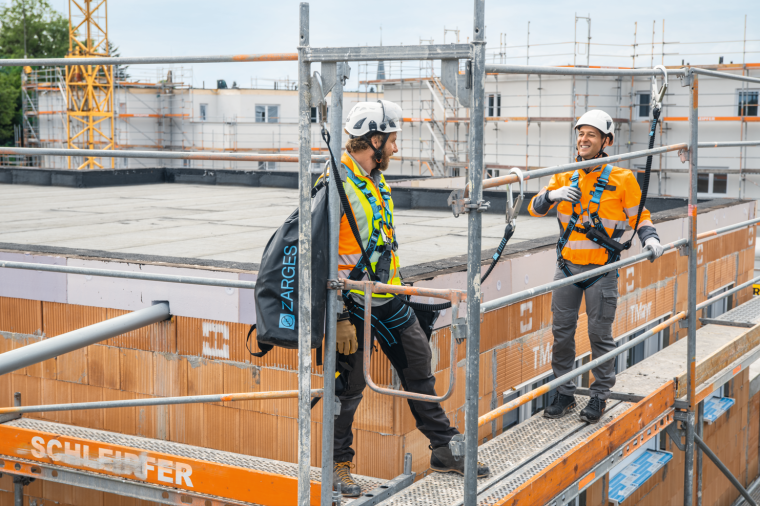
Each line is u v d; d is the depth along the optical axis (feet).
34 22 225.97
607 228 15.74
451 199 9.61
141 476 17.30
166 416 18.80
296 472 16.21
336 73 10.27
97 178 56.54
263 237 28.04
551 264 21.70
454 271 17.61
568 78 116.16
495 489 13.10
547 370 21.66
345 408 13.60
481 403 18.81
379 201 12.22
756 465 41.42
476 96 9.25
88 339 14.57
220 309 17.47
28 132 164.35
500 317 19.36
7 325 20.08
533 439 15.40
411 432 16.51
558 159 120.06
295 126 150.61
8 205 41.75
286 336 10.75
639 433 17.22
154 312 17.31
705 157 114.21
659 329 17.11
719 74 17.34
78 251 20.10
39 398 20.29
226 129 146.82
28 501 21.12
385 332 12.99
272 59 11.03
